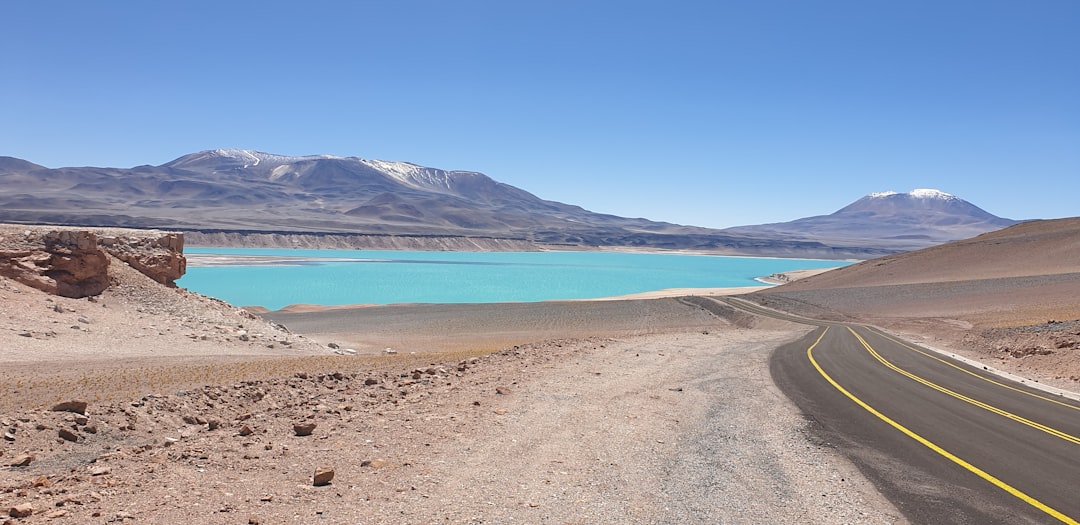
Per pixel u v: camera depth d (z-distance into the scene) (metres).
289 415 12.01
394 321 67.62
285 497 6.88
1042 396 18.28
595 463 9.05
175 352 28.23
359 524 6.27
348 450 8.88
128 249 40.38
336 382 17.44
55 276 33.69
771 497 8.10
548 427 10.98
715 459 9.77
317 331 59.25
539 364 19.58
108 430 12.13
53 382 17.70
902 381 20.50
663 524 6.93
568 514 7.00
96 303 33.84
